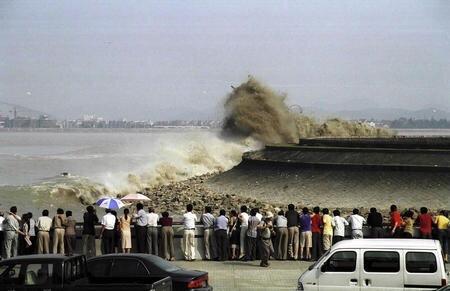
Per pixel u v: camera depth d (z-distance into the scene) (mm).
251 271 38969
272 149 84625
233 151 135000
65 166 155000
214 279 37156
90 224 40719
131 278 28859
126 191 106438
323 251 41250
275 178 77375
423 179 68562
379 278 29266
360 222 40750
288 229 41625
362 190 69438
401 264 29156
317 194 71000
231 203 73875
